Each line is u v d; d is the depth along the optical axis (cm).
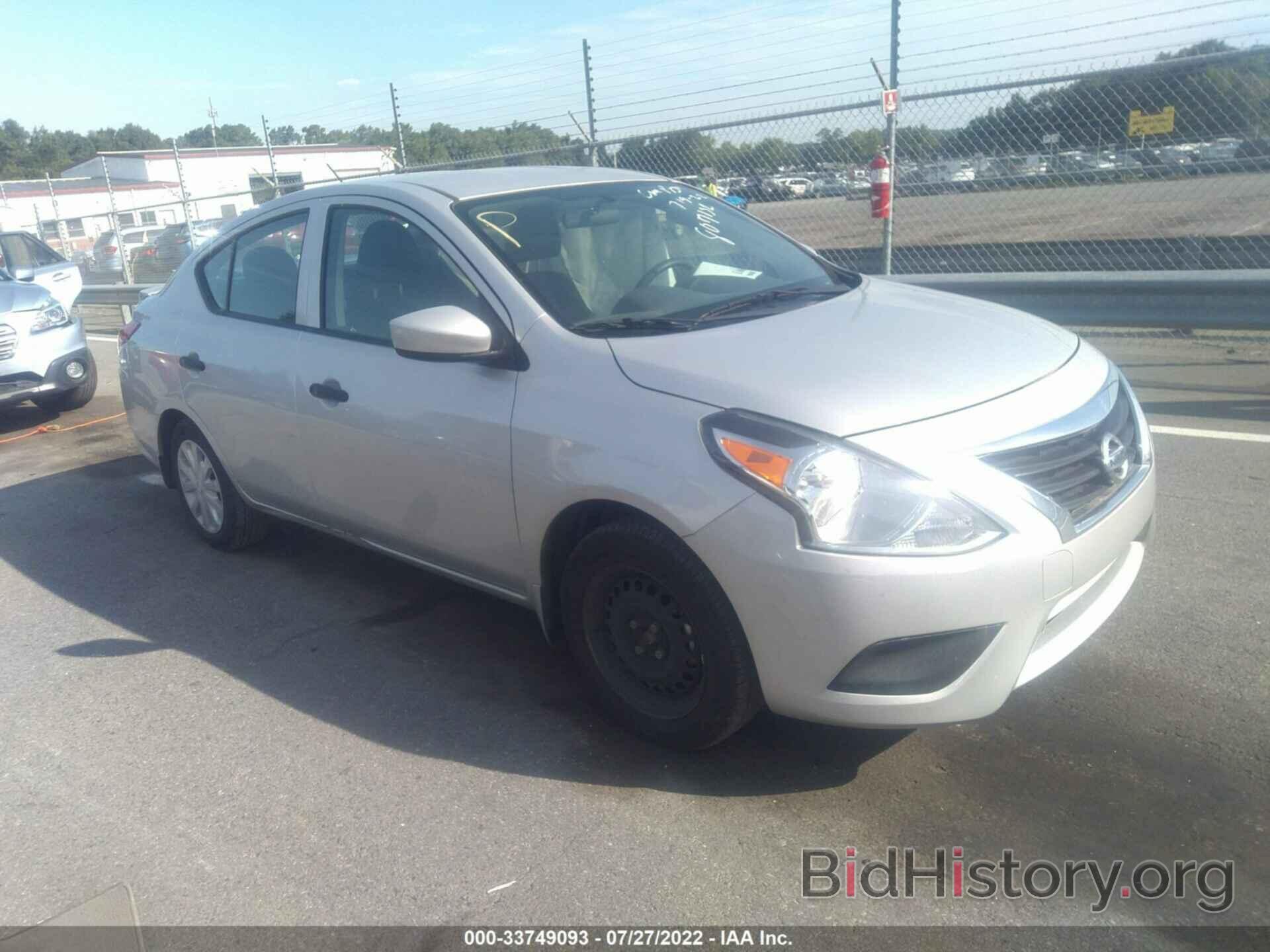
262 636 434
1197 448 568
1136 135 851
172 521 590
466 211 383
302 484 433
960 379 297
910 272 1024
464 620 433
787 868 275
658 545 296
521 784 319
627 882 275
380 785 324
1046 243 966
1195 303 685
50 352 848
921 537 265
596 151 1098
